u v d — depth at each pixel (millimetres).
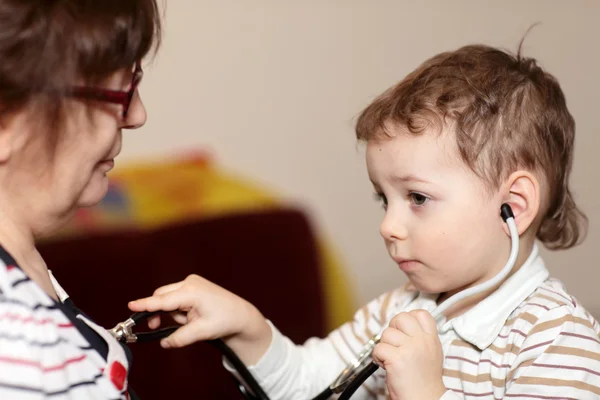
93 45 678
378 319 1107
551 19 2268
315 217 2207
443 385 883
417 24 2230
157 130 2066
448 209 924
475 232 930
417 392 863
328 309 1949
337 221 2227
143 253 1660
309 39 2166
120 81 734
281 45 2148
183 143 2096
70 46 669
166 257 1682
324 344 1138
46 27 657
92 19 678
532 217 951
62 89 669
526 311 930
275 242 1796
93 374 694
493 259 947
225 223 1772
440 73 996
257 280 1756
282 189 2182
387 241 981
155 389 1599
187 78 2078
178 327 983
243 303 1030
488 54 1051
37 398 628
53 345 660
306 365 1101
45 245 1593
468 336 938
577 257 2297
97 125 720
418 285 978
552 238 1079
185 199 1928
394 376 871
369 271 2250
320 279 1830
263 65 2143
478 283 965
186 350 1637
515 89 979
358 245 2242
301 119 2186
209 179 2047
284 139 2178
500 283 958
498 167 934
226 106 2125
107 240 1646
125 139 2037
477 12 2248
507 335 927
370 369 941
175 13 2041
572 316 912
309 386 1087
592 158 2301
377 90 2230
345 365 1106
